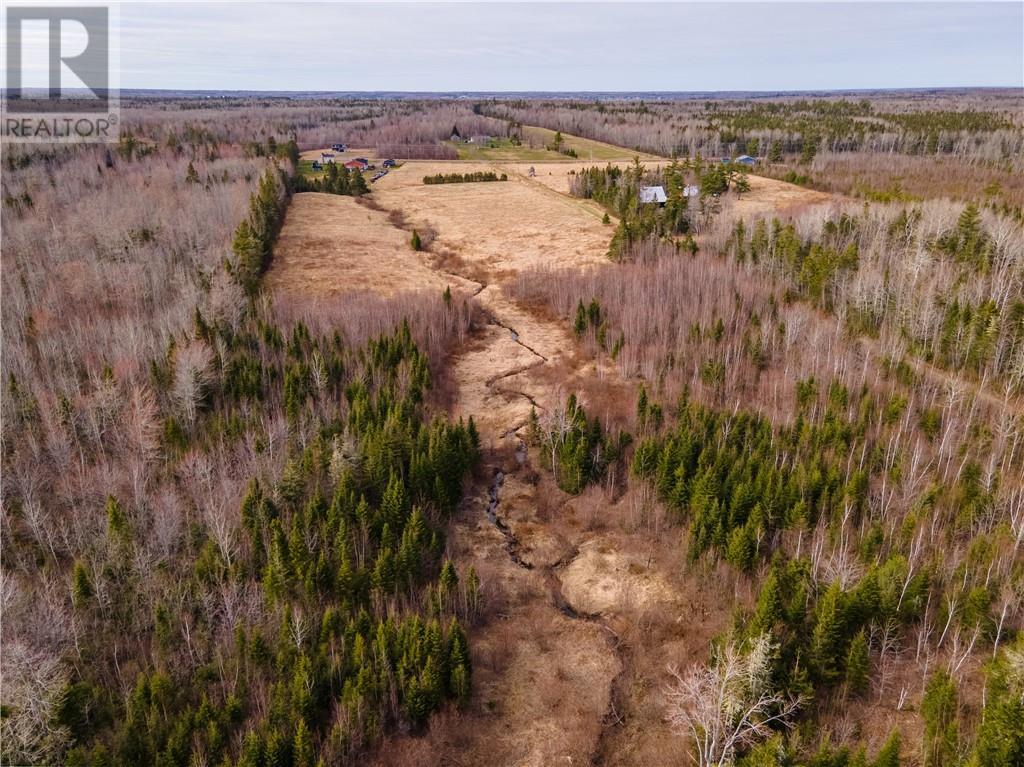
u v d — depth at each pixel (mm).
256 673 36125
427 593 41344
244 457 51219
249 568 42625
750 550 43406
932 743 31812
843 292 74375
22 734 30984
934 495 46344
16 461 49719
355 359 65750
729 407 58375
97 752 30719
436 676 35938
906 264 74250
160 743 32625
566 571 46656
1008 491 47062
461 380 70125
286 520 45844
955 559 42031
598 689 37938
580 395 65750
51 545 43344
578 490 53031
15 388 56312
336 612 39125
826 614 35875
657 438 54719
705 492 47250
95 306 75312
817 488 47375
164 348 64938
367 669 35125
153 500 46656
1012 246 75312
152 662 37156
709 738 32094
